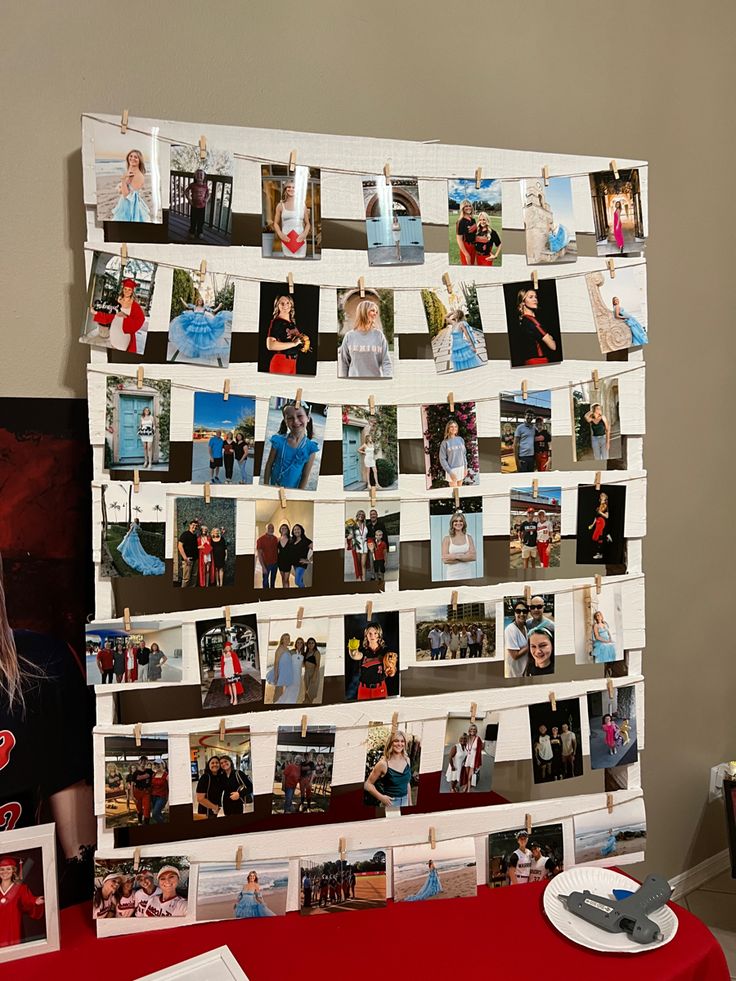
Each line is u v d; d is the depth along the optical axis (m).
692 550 1.78
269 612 1.12
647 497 1.69
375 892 1.17
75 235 1.14
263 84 1.24
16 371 1.12
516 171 1.19
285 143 1.09
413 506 1.18
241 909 1.12
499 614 1.22
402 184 1.14
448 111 1.40
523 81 1.46
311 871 1.14
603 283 1.23
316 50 1.28
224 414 1.09
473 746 1.21
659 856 1.80
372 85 1.33
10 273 1.11
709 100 1.69
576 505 1.24
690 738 1.82
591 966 1.04
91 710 1.16
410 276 1.16
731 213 1.75
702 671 1.83
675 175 1.66
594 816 1.27
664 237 1.66
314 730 1.14
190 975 0.98
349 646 1.15
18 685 1.11
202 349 1.07
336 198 1.12
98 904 1.07
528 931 1.11
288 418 1.11
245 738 1.12
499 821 1.22
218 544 1.10
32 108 1.10
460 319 1.17
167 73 1.18
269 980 1.00
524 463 1.21
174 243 1.06
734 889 1.87
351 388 1.15
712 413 1.78
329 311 1.14
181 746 1.10
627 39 1.57
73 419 1.13
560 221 1.21
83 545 1.15
